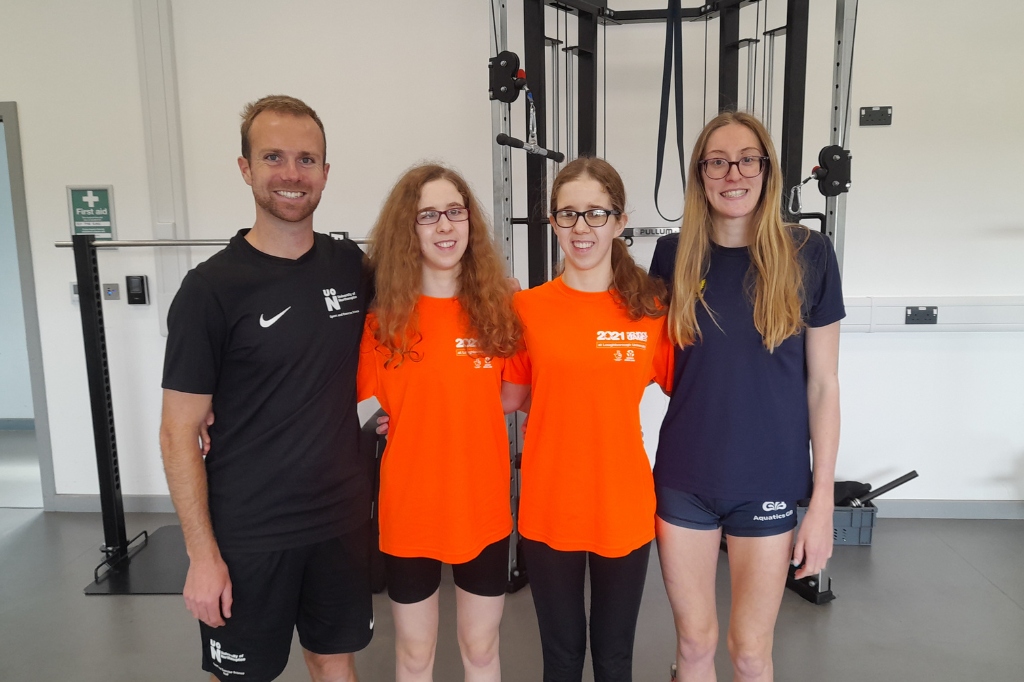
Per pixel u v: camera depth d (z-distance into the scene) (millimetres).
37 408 3455
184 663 2164
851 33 2307
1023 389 3184
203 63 3219
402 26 3172
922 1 2965
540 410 1474
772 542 1457
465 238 1477
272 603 1464
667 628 2336
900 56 3012
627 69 3119
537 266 2674
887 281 3178
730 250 1460
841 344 3227
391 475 1492
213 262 1406
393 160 3256
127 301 3355
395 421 1507
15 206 3318
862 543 2979
